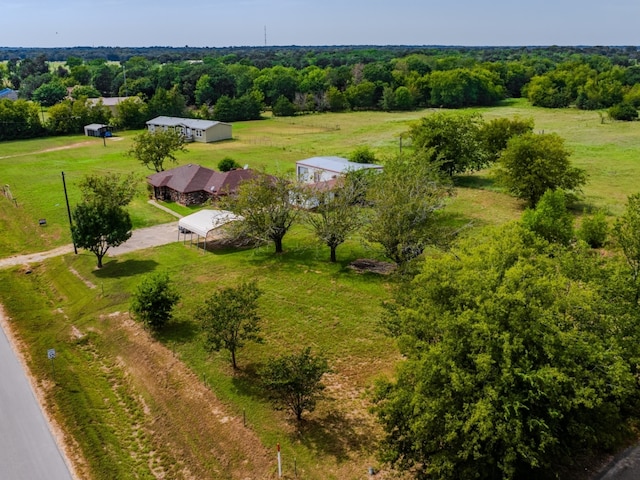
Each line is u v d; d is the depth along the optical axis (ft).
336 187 116.67
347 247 122.21
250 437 61.00
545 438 43.24
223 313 71.56
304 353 64.44
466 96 430.20
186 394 69.67
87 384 73.72
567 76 442.91
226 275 106.22
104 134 294.25
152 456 59.67
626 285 58.75
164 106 349.20
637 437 57.41
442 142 175.73
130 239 131.03
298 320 87.10
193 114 361.51
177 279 104.37
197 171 165.99
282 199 115.65
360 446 58.70
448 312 49.44
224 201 120.37
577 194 156.97
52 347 83.25
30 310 97.45
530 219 104.99
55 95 412.36
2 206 164.55
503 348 44.86
